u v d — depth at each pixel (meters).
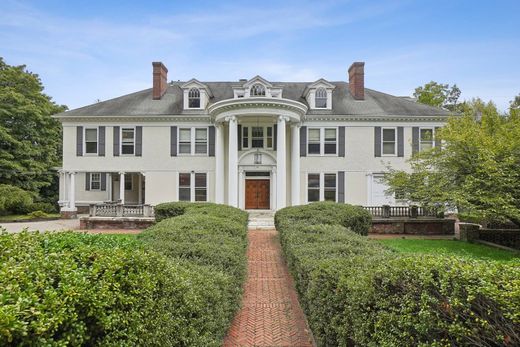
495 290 2.28
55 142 32.34
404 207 19.03
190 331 3.77
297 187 21.69
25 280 2.27
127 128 24.03
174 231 7.14
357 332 3.49
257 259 11.41
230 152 20.28
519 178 12.55
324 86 23.97
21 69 30.36
